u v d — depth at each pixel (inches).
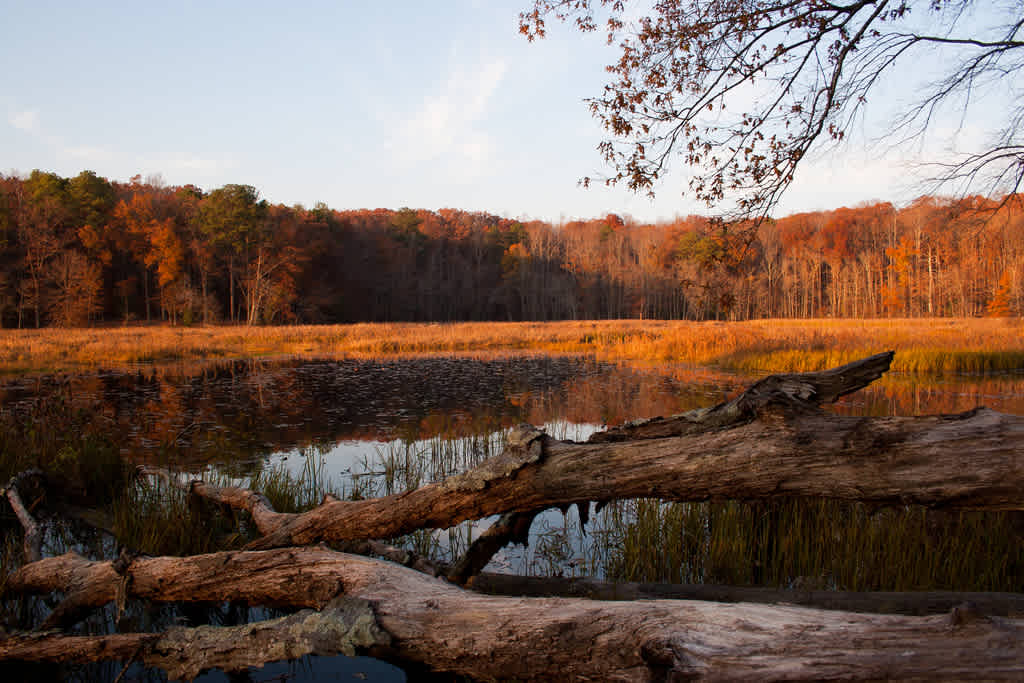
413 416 386.6
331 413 397.1
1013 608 90.0
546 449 97.3
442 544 162.1
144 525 163.0
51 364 727.1
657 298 2736.2
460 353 951.0
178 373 653.3
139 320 1985.7
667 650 66.6
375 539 126.6
